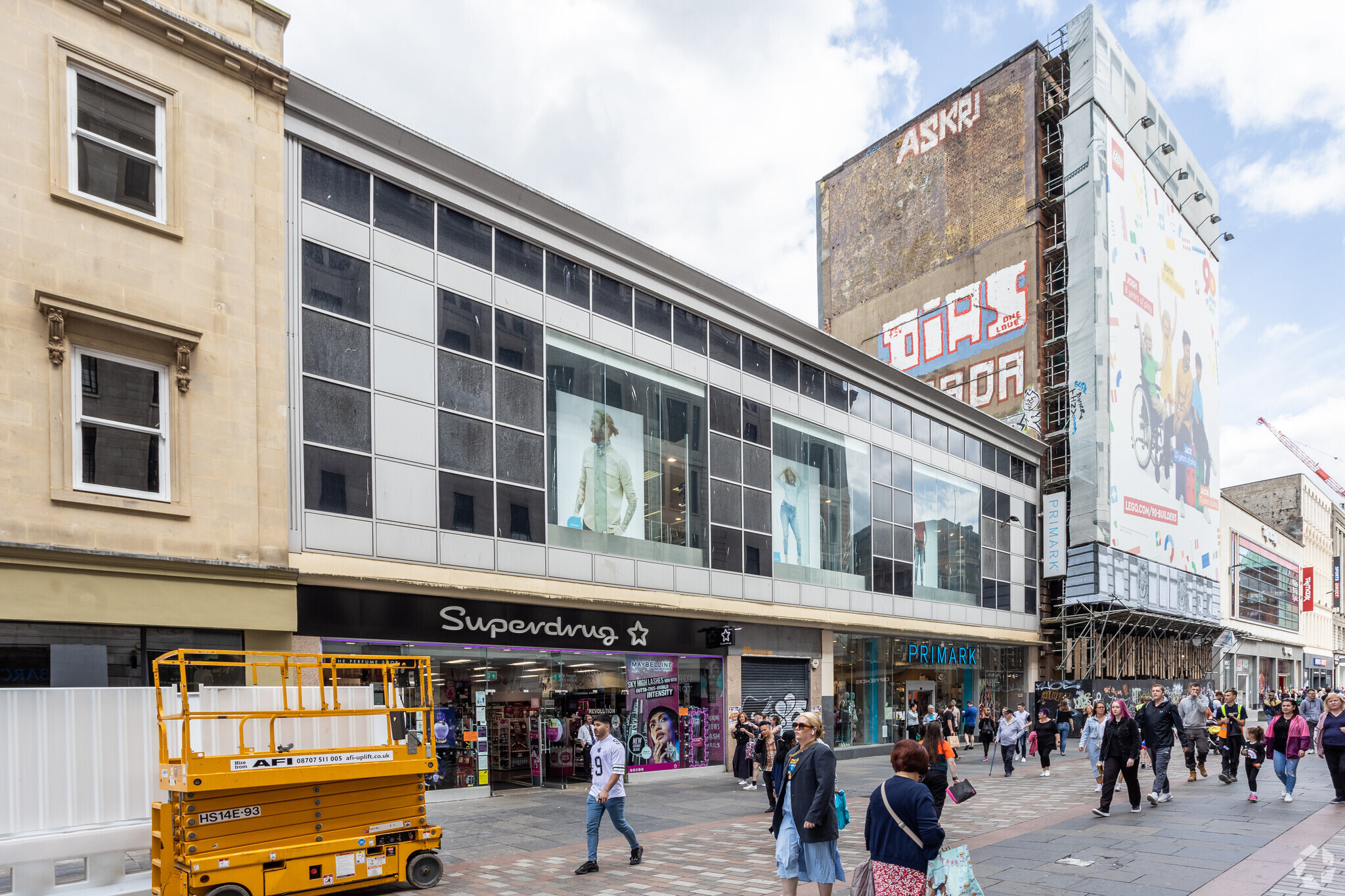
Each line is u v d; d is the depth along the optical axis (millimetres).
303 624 12828
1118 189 37938
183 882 7211
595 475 17781
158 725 7738
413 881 8492
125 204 11641
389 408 14359
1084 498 34812
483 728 15289
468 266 16000
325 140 14000
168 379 11742
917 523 27828
